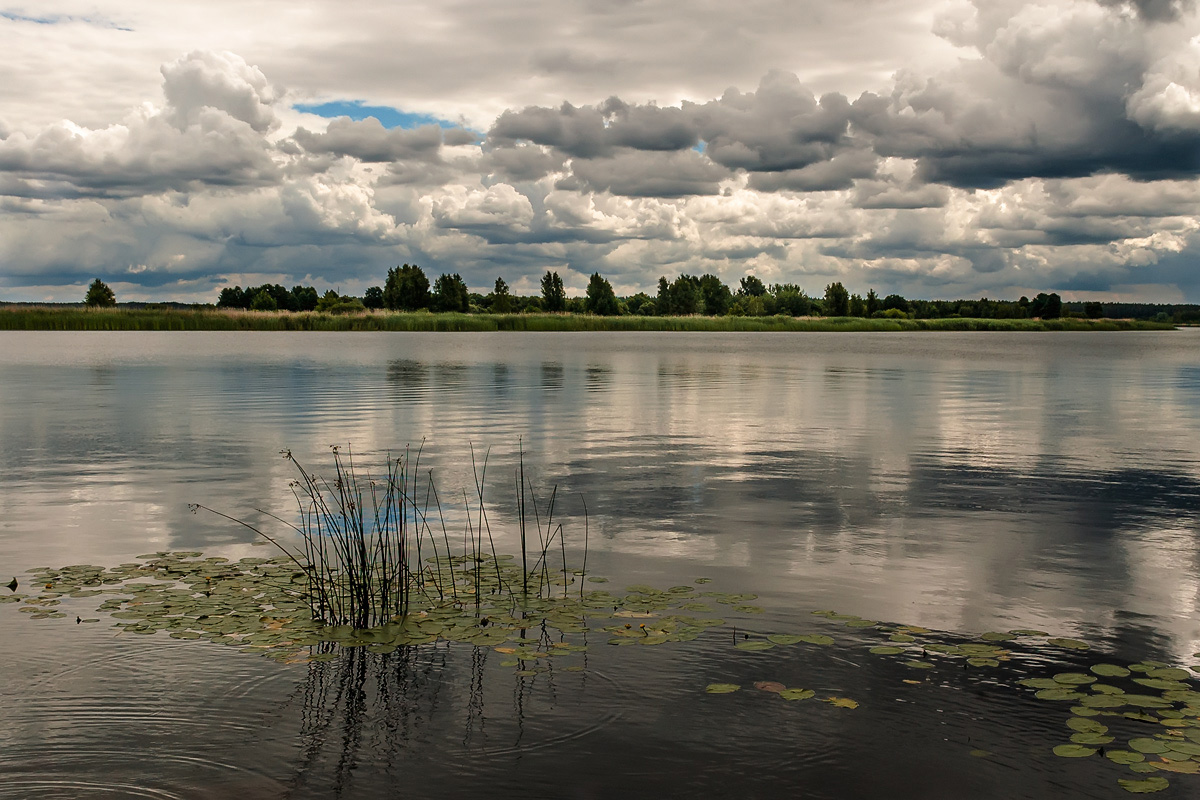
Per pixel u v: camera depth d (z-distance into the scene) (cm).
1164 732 408
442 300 13825
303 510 898
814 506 925
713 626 552
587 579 660
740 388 2480
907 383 2734
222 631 542
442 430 1533
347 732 408
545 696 446
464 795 354
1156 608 591
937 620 566
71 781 365
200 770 374
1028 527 830
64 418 1683
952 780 367
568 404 1997
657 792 357
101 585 638
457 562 710
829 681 467
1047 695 448
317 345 5566
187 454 1255
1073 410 1942
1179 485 1047
